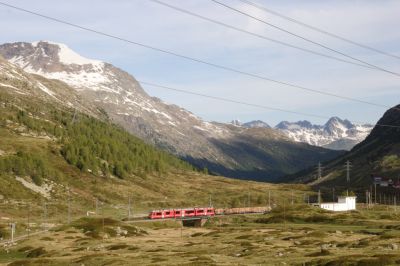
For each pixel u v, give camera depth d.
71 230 183.12
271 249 113.00
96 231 179.12
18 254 140.12
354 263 78.06
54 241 158.50
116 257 108.62
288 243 130.50
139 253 118.88
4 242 162.75
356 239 133.88
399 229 173.50
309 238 140.75
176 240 160.25
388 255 82.31
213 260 96.00
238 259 97.50
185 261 95.56
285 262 87.06
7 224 193.62
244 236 158.00
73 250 134.50
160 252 121.00
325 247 112.88
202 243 144.25
